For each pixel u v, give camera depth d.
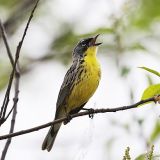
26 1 16.50
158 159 7.93
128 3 14.37
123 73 11.69
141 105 8.68
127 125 10.65
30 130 8.76
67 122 11.43
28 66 17.20
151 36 14.14
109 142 10.80
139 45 13.74
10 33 16.08
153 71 8.38
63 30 16.97
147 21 14.52
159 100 8.47
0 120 8.54
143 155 8.57
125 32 14.04
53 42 17.12
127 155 7.58
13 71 8.48
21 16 16.52
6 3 16.78
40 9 17.12
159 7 14.70
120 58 13.39
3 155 8.96
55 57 17.12
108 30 13.95
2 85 16.12
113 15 14.20
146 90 8.58
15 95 9.80
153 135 10.32
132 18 14.46
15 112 9.54
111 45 14.60
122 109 8.85
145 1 14.66
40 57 17.28
